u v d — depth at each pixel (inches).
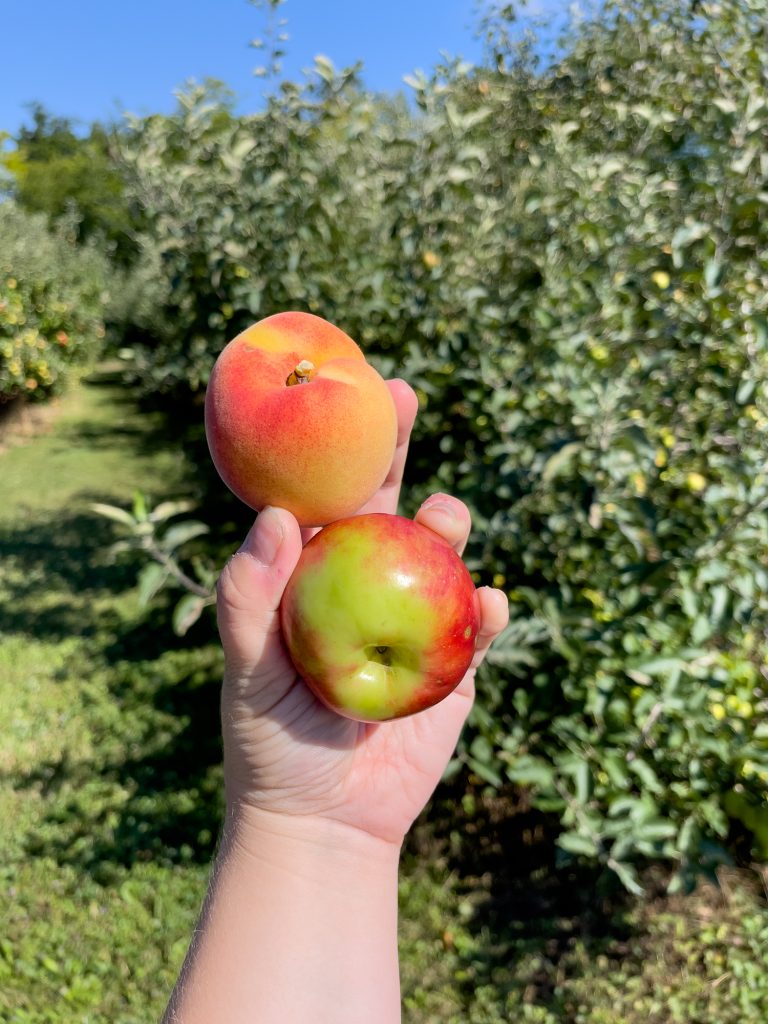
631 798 94.7
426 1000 107.3
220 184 172.9
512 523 110.5
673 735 95.0
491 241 153.3
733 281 117.9
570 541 110.7
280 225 162.2
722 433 113.7
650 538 99.1
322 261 159.9
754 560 95.9
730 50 148.8
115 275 654.5
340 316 153.7
